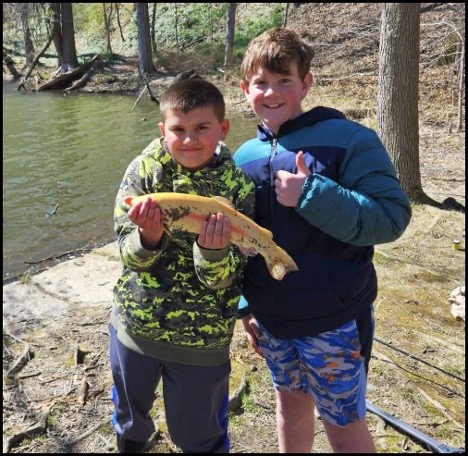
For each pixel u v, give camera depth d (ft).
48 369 10.41
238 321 12.48
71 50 74.64
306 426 7.85
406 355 11.16
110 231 21.52
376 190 6.34
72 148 35.68
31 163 32.14
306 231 6.61
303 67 6.68
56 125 43.83
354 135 6.48
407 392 10.09
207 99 6.25
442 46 47.37
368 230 6.19
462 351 11.37
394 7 19.25
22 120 46.39
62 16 73.10
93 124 43.98
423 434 8.87
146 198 5.87
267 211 6.85
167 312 6.61
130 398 7.06
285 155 6.71
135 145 36.22
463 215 19.42
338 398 6.82
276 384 7.58
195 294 6.61
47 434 8.87
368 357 7.13
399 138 20.27
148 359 6.75
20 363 10.45
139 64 69.62
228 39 63.21
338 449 7.04
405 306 13.20
